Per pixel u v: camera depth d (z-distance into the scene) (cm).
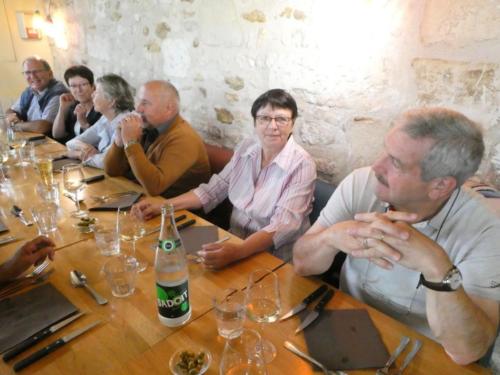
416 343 82
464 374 75
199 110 261
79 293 98
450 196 94
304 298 97
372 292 111
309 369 75
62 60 428
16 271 103
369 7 153
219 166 224
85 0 345
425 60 142
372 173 115
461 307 77
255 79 212
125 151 181
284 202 153
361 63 162
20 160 216
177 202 168
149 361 76
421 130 82
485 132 133
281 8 185
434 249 78
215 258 110
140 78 310
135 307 93
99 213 149
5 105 407
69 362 77
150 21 276
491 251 86
